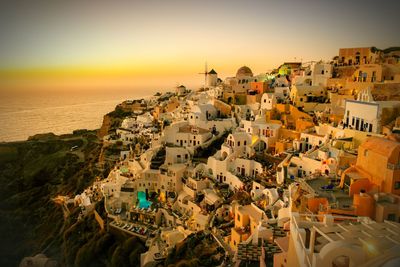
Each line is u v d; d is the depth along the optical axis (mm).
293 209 34906
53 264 69938
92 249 68375
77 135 192750
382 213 26812
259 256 33094
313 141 63625
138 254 61250
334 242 16953
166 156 82938
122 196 78812
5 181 127000
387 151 29547
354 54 89750
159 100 183250
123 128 139000
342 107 67562
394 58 81125
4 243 78875
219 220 57094
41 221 96750
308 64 116750
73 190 117000
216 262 45188
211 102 108875
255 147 73688
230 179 68500
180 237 59969
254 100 101812
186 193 72438
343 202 29969
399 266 14719
